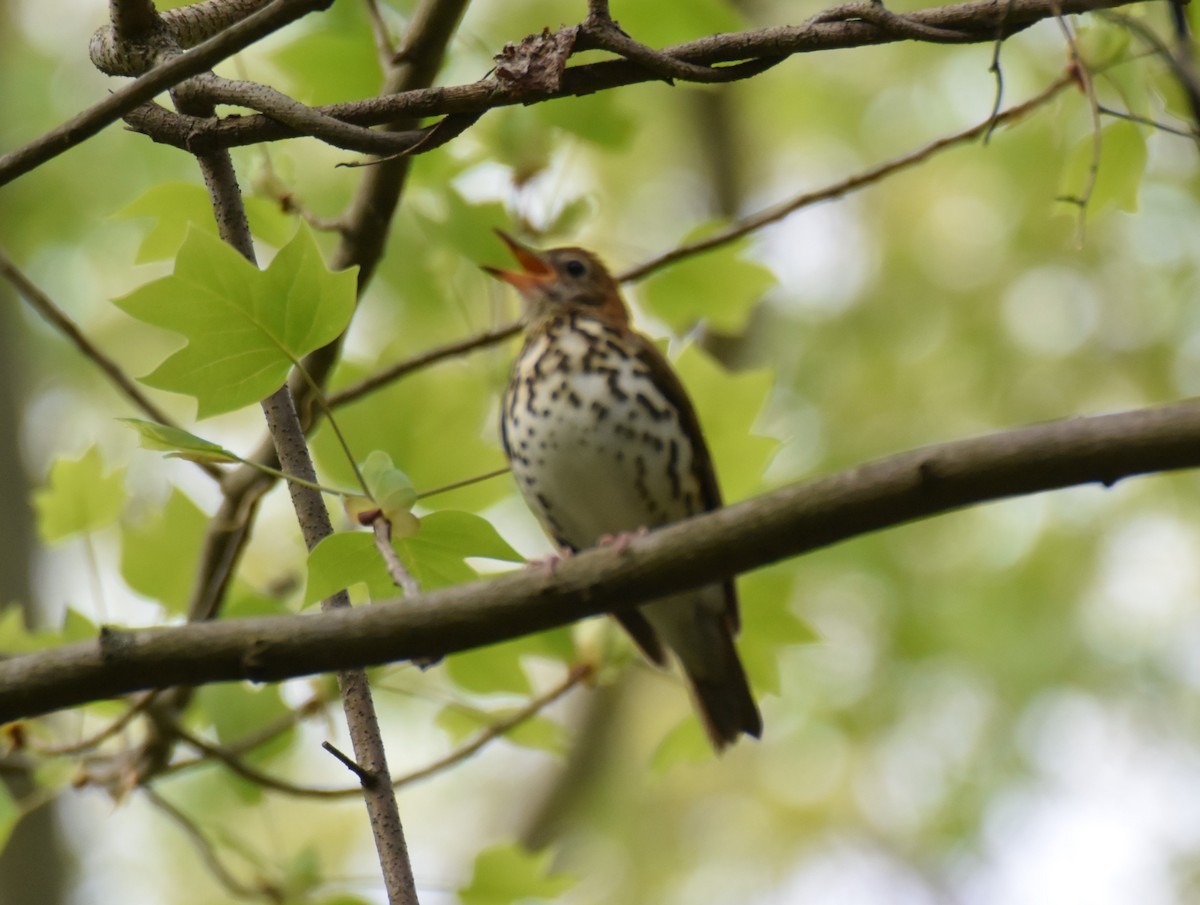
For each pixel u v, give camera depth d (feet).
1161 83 27.12
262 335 20.65
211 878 61.46
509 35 50.85
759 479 33.96
